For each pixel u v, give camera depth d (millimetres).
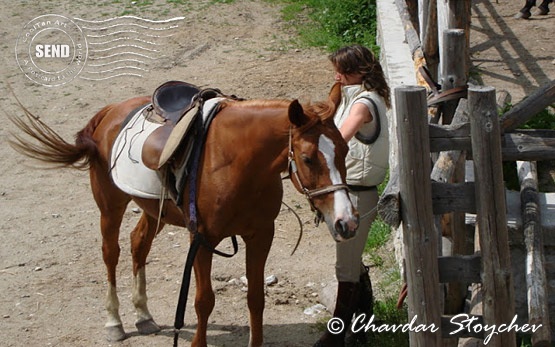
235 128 5426
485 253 4727
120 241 8703
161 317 7148
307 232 8742
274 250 8336
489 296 4781
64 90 13969
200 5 18234
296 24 16781
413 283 4809
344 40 15430
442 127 4648
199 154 5605
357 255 6008
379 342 6367
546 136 5125
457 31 5809
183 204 5770
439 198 4730
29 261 8328
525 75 10242
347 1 16500
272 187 5535
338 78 5879
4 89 14078
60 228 9117
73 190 10203
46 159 6602
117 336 6785
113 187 6523
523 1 14266
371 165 5793
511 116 5074
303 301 7332
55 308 7355
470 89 4551
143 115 6348
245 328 6906
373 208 5926
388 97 5848
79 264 8242
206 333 6188
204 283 5766
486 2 14109
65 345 6738
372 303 6559
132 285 7656
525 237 5406
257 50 15367
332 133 4961
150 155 5957
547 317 4641
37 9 18312
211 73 14266
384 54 10922
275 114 5254
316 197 4910
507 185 6473
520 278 5898
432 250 4719
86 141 6621
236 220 5562
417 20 11094
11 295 7598
